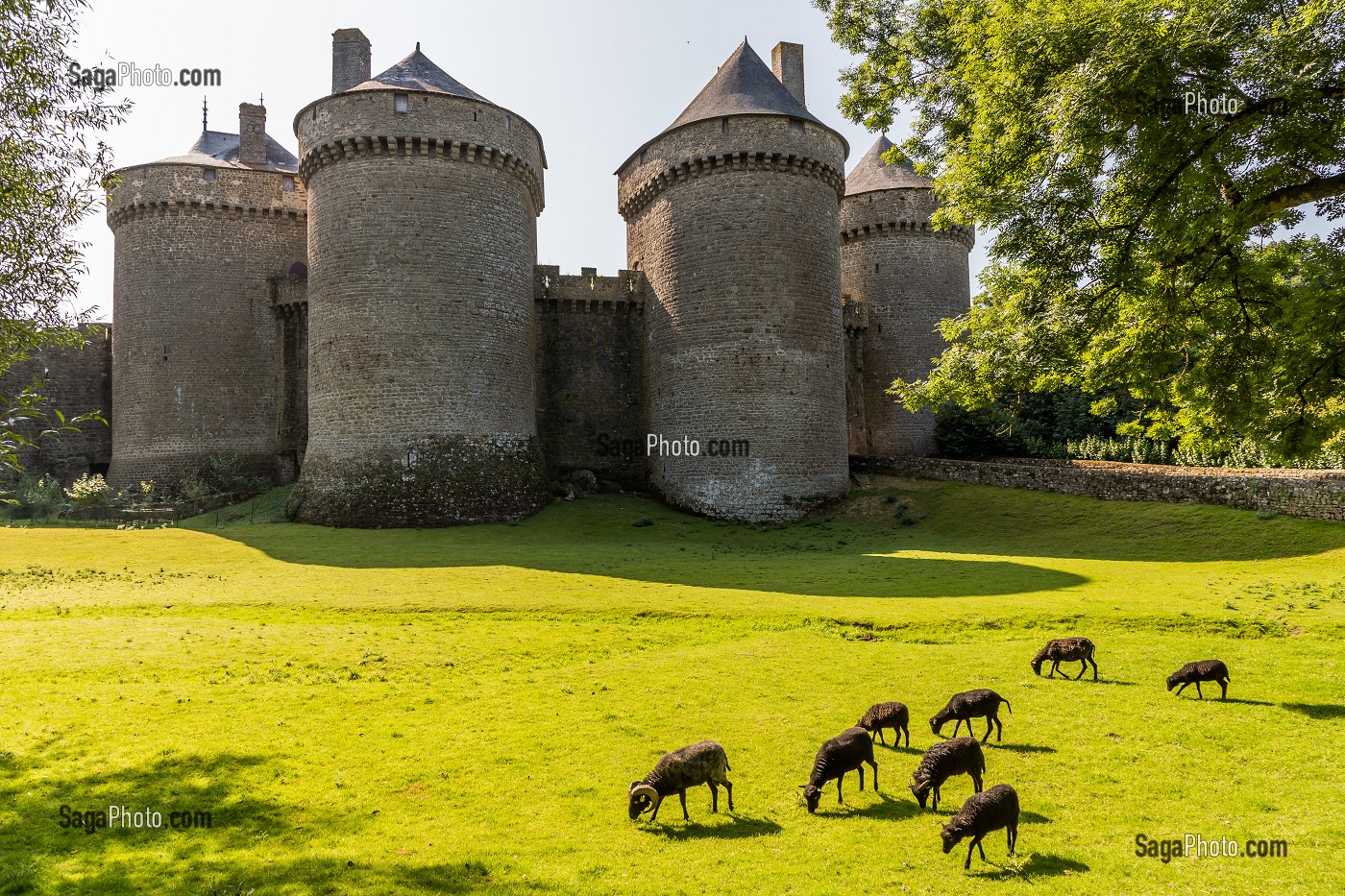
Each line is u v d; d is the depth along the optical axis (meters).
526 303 36.22
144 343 40.81
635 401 42.12
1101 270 11.38
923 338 45.84
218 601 17.34
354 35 36.59
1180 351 11.73
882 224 46.44
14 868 6.62
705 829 7.38
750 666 12.94
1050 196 11.20
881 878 6.35
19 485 40.97
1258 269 11.07
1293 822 7.25
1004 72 11.91
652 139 37.69
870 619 16.12
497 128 34.59
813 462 35.00
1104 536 26.84
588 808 7.88
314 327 33.88
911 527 31.72
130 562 23.45
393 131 32.78
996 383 12.98
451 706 11.07
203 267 41.53
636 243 42.75
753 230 35.28
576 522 32.69
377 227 32.69
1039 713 10.42
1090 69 9.69
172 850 7.04
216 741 9.66
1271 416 11.30
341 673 12.49
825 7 20.06
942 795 7.98
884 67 19.58
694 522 33.94
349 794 8.23
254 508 36.41
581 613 16.75
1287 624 15.12
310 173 34.59
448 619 16.27
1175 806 7.68
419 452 31.91
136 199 41.22
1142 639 14.59
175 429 40.41
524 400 35.53
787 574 21.53
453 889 6.33
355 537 28.62
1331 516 23.39
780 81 40.59
